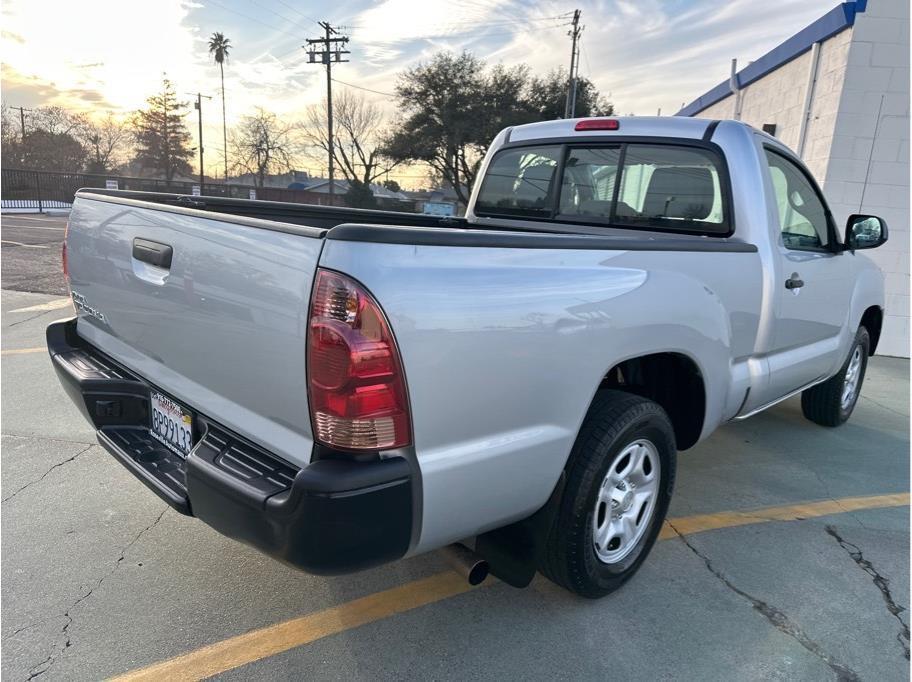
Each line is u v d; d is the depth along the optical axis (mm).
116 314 2686
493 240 1988
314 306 1722
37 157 56125
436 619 2533
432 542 1964
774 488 3971
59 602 2533
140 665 2223
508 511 2156
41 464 3752
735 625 2586
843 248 4105
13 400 4809
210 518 1985
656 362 2967
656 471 2787
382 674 2227
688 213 3512
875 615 2695
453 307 1841
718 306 2922
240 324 1987
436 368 1816
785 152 3787
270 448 1970
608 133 3832
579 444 2414
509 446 2057
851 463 4441
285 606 2576
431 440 1856
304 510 1707
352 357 1679
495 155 4531
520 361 2027
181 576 2738
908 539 3363
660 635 2500
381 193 56469
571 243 2238
